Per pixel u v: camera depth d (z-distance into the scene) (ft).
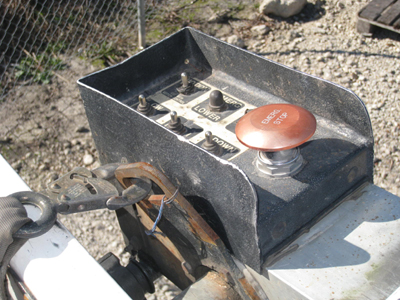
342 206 1.35
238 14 3.62
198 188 1.30
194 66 1.81
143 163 1.27
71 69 3.31
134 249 1.77
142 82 1.74
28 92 3.17
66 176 1.31
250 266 1.27
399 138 2.62
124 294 1.07
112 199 1.26
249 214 1.15
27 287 1.13
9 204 1.12
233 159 1.40
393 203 1.34
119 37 3.55
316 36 3.36
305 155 1.34
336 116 1.42
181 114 1.61
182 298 1.35
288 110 1.30
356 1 3.63
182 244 1.47
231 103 1.63
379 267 1.19
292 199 1.22
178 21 3.61
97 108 1.50
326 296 1.14
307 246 1.25
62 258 1.14
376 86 2.92
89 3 3.71
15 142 2.87
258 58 1.56
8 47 3.50
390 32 3.31
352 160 1.33
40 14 3.60
